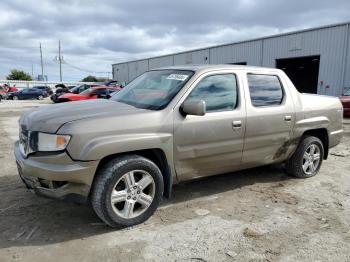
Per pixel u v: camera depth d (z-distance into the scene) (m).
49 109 4.11
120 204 3.88
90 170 3.49
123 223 3.77
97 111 3.89
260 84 4.98
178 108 4.08
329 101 5.98
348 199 4.90
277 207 4.54
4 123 13.65
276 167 6.39
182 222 4.03
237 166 4.81
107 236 3.66
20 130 4.10
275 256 3.35
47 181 3.55
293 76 33.53
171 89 4.30
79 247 3.44
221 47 34.84
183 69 4.64
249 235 3.74
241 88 4.71
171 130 3.99
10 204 4.46
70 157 3.44
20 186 5.17
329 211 4.46
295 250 3.46
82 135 3.47
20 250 3.36
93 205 3.64
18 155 3.93
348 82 22.75
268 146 5.02
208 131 4.29
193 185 5.33
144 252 3.37
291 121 5.22
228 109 4.54
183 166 4.21
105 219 3.66
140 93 4.59
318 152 5.90
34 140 3.62
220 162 4.55
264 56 29.59
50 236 3.65
